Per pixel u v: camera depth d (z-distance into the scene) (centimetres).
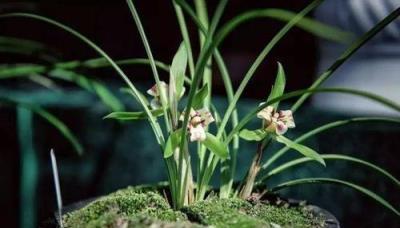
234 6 161
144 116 71
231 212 69
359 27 161
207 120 68
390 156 128
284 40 160
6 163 133
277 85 72
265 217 71
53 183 139
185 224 64
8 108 130
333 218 72
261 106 66
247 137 71
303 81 160
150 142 142
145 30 166
